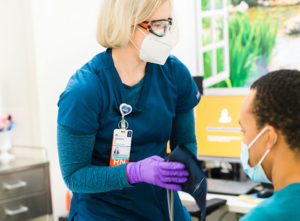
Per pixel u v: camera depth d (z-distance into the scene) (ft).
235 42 9.05
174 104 4.40
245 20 8.87
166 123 4.29
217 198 6.36
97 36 3.97
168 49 3.96
